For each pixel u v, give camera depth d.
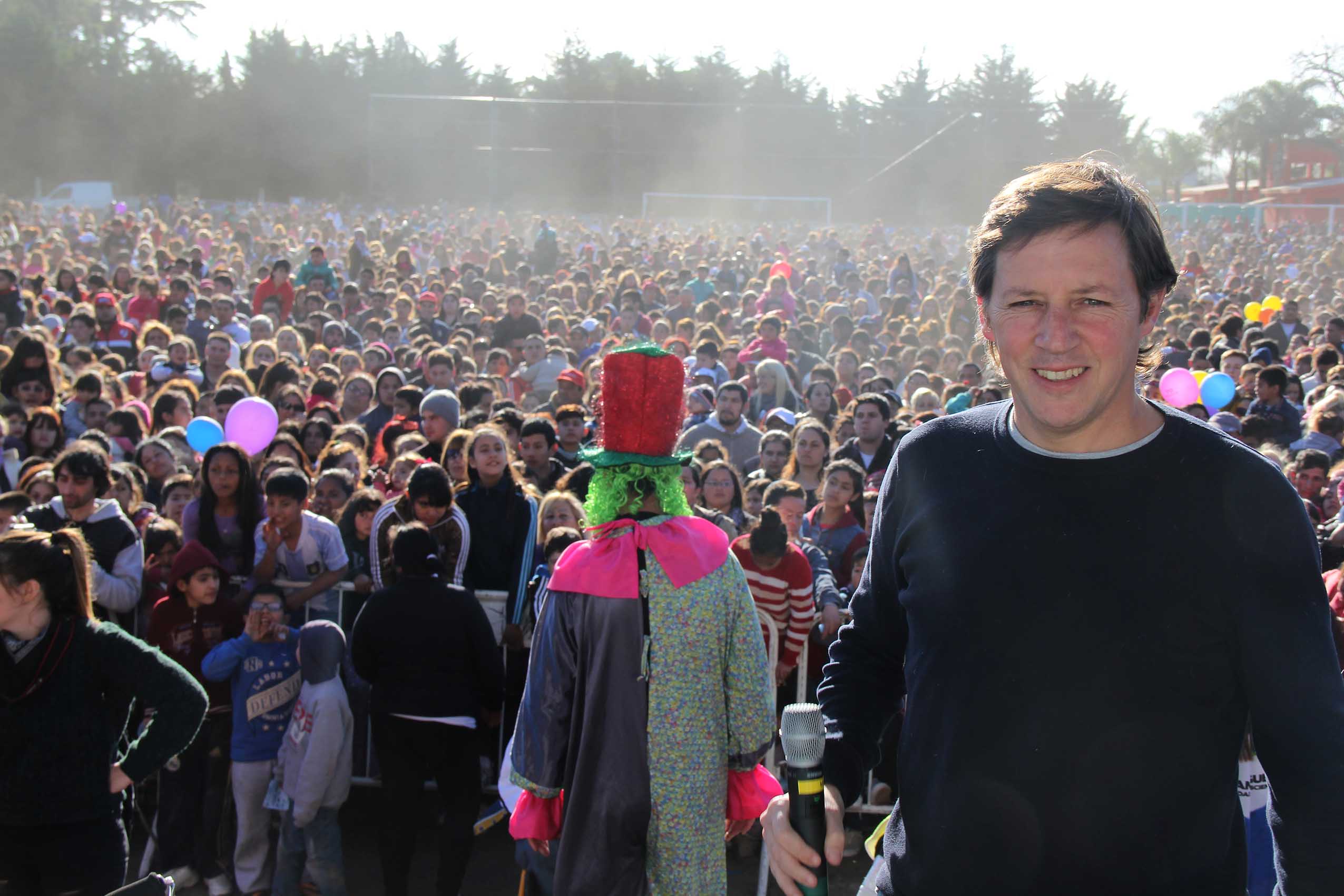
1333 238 33.12
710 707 2.88
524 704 2.94
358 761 4.97
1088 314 1.44
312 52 50.28
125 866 3.14
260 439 6.05
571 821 2.84
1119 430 1.49
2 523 4.62
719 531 3.02
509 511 5.03
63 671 2.98
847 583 5.38
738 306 16.33
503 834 4.98
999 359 1.54
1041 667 1.43
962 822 1.49
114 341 11.10
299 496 4.85
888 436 6.95
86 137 47.97
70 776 2.98
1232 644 1.38
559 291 16.64
